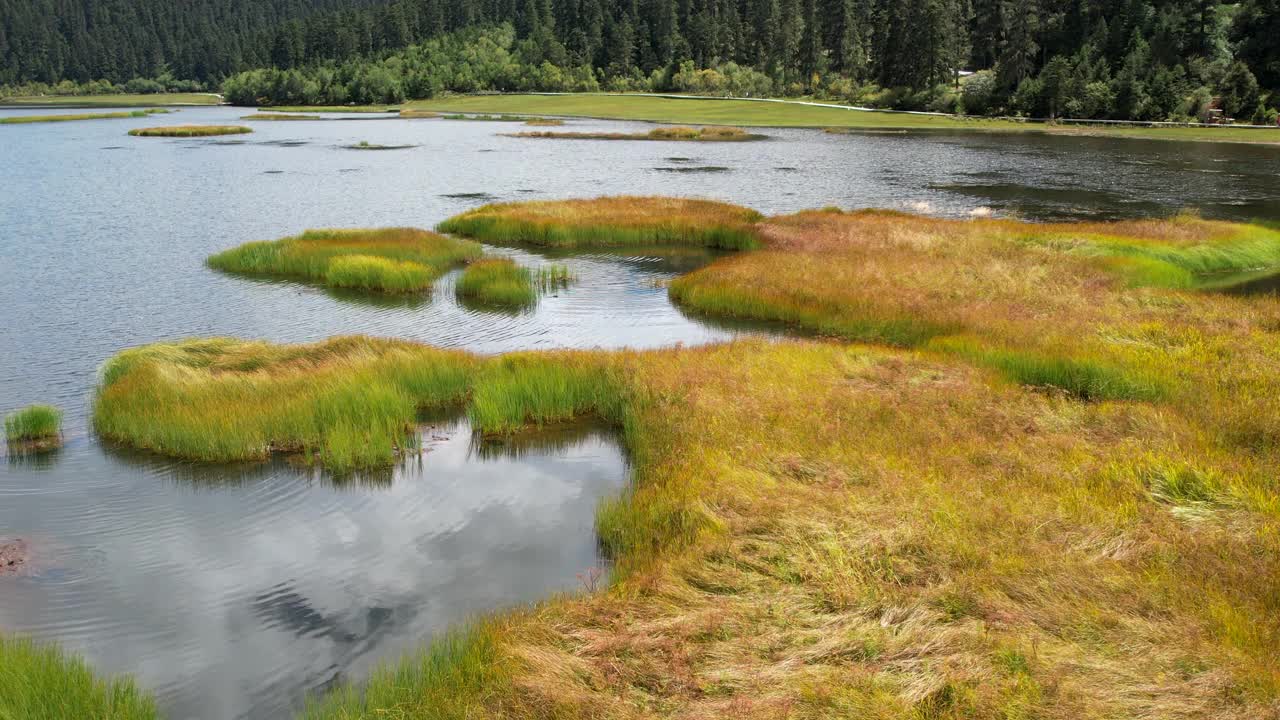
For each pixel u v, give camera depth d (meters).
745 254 33.16
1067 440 13.65
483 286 28.67
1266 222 41.03
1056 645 8.05
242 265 32.28
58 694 8.25
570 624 9.00
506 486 14.23
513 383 17.56
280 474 14.70
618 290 29.77
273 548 12.12
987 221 39.28
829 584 9.30
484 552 11.91
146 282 30.27
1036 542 10.09
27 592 10.93
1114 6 128.38
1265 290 28.53
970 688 7.43
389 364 18.62
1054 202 48.66
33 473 14.67
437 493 13.93
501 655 8.43
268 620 10.31
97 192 53.91
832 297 25.50
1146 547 9.87
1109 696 7.26
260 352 19.61
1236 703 7.15
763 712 7.27
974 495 11.39
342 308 27.11
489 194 53.50
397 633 9.96
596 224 39.12
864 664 7.93
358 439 15.23
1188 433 13.97
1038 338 20.30
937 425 14.41
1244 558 9.58
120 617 10.36
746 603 9.09
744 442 13.78
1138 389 16.81
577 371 18.22
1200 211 45.12
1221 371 17.45
